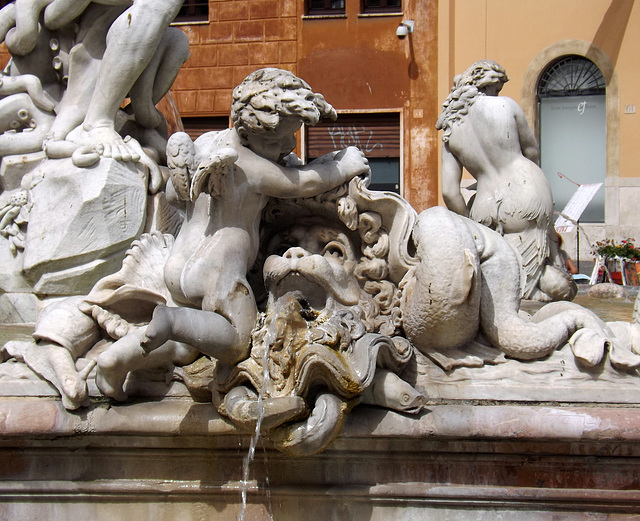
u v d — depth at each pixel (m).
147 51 4.41
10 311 4.47
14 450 3.04
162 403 3.00
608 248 12.72
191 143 3.14
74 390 2.92
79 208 4.20
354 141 20.78
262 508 2.97
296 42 20.77
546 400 2.92
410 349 3.00
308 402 2.80
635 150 19.64
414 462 2.93
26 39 4.77
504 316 3.04
